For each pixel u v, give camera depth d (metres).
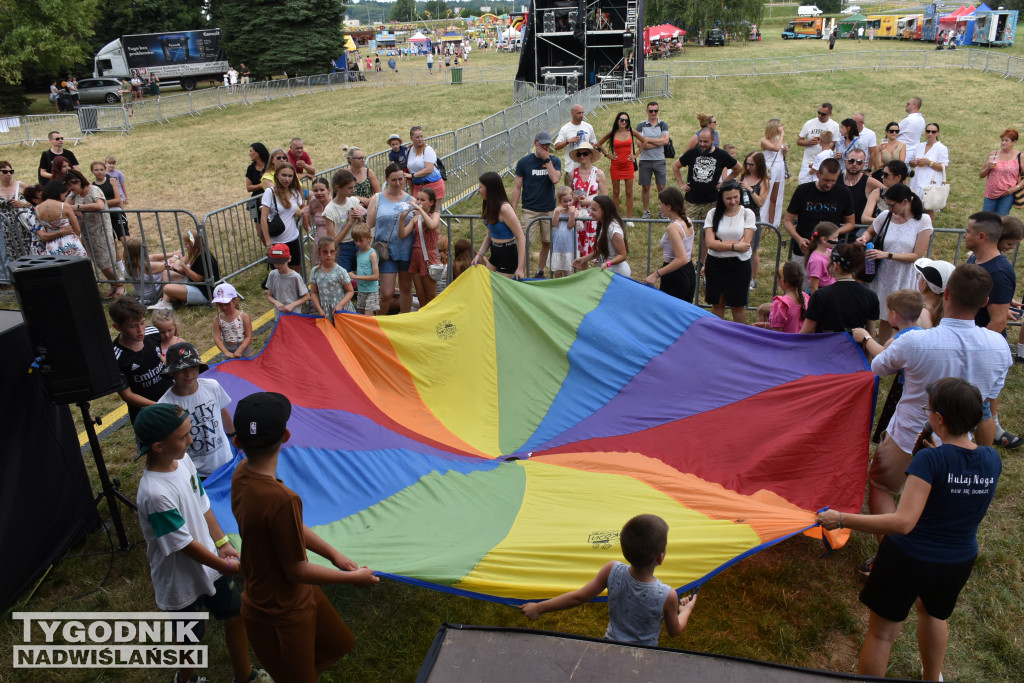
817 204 8.06
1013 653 4.23
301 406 5.65
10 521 4.84
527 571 3.90
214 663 4.45
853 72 32.72
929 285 5.35
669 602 3.32
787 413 5.11
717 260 7.45
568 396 6.13
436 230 8.34
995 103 23.86
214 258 10.03
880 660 3.85
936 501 3.50
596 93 27.12
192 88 43.25
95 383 4.82
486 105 30.00
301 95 36.94
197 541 3.74
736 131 21.52
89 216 9.93
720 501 4.45
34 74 40.56
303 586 3.38
